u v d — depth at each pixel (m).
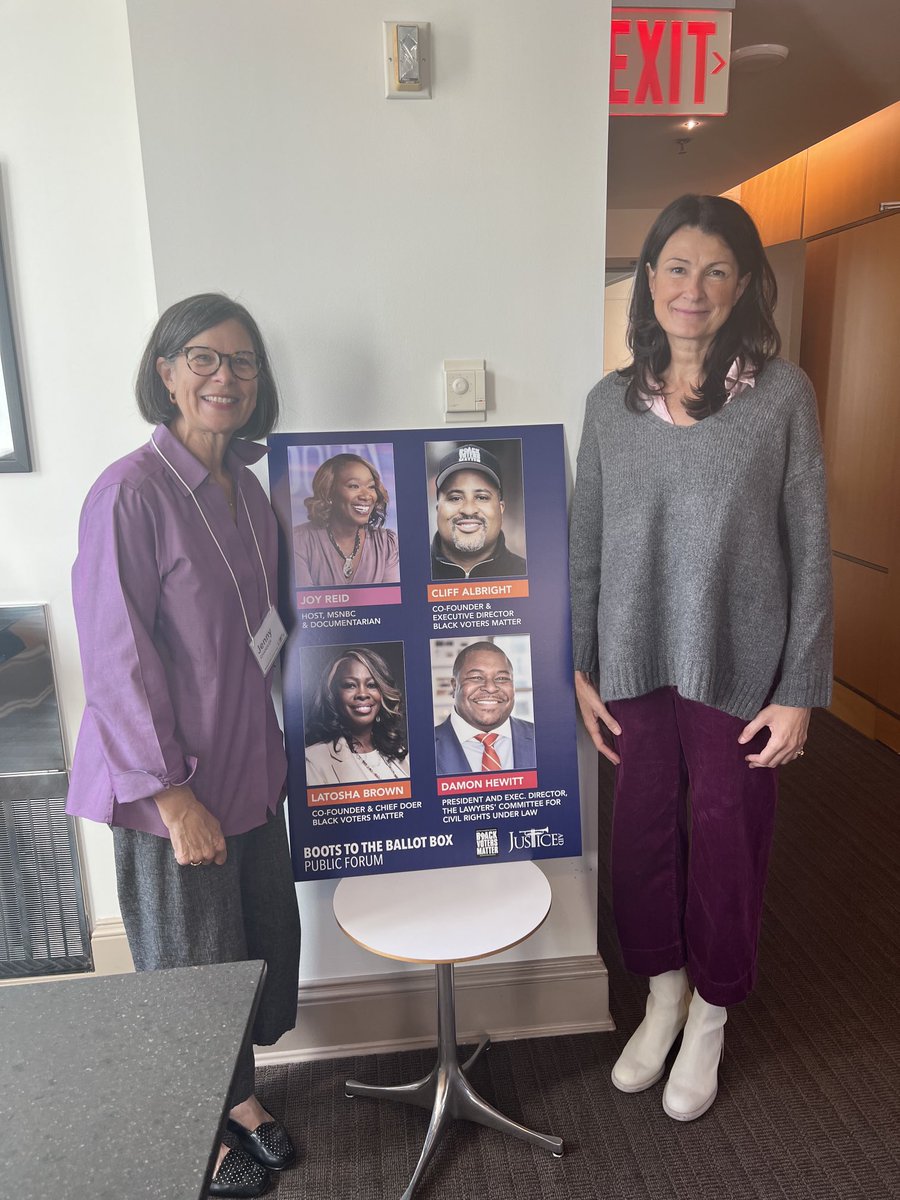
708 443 1.53
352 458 1.66
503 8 1.55
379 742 1.74
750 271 1.49
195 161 1.55
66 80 1.65
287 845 1.71
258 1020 1.72
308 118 1.55
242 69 1.52
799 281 3.66
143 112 1.52
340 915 1.60
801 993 2.14
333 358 1.65
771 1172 1.64
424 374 1.68
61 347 1.76
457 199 1.62
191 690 1.46
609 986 2.17
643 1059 1.84
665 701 1.73
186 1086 0.71
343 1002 1.92
